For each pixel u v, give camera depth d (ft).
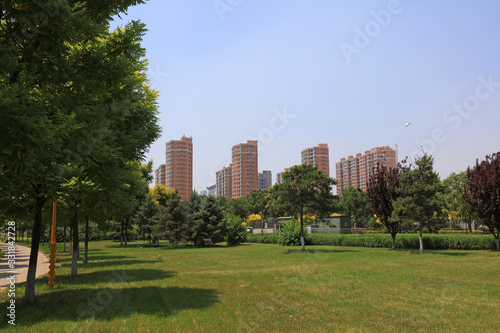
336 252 95.86
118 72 32.60
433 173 93.30
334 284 41.52
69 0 28.58
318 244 133.59
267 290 38.14
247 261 75.05
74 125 24.80
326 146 437.17
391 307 29.71
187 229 145.38
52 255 42.91
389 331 22.89
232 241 155.84
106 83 33.50
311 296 34.60
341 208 106.93
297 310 28.89
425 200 92.27
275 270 56.70
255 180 403.75
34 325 25.25
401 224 96.07
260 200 293.64
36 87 31.65
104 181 30.86
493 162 94.12
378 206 110.83
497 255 78.84
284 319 26.08
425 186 91.76
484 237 98.63
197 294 36.09
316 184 104.32
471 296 34.01
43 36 26.48
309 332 22.86
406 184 96.73
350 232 160.04
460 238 101.60
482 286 39.24
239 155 405.18
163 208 154.92
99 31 29.81
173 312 28.37
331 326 24.13
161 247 147.54
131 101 40.09
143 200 175.11
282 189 105.50
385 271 52.54
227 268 61.41
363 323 24.90
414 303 31.17
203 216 150.00
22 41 27.43
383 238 116.88
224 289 39.09
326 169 432.25
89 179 29.37
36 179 27.30
